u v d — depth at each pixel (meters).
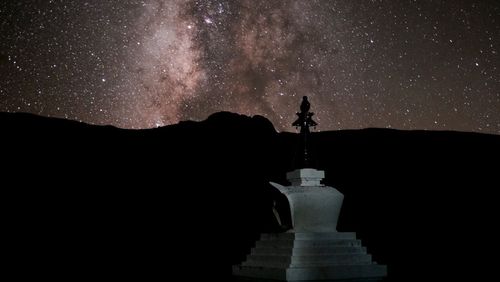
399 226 14.52
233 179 16.47
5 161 15.26
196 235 14.23
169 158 17.19
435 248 13.48
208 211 15.16
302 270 6.51
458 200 15.48
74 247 13.04
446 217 14.75
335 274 6.68
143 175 16.33
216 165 16.97
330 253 6.91
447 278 11.90
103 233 13.79
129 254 13.25
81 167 16.06
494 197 15.55
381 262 12.98
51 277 11.75
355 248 7.13
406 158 17.70
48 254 12.55
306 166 7.57
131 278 12.28
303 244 6.81
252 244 14.08
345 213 15.21
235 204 15.54
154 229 14.27
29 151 16.03
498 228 14.16
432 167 17.14
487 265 12.60
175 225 14.51
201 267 13.02
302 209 7.02
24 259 12.12
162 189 15.82
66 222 13.78
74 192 14.96
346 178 16.81
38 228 13.27
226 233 14.43
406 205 15.38
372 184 16.42
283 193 7.09
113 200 15.08
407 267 12.64
